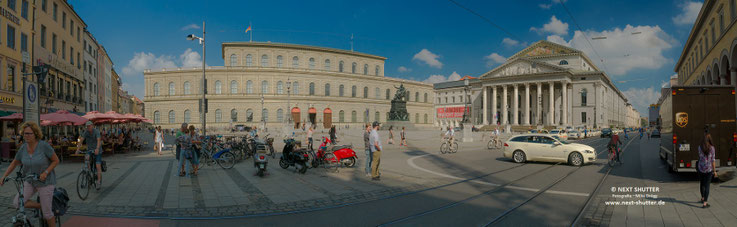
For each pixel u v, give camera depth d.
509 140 16.91
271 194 8.77
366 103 87.06
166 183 10.32
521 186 9.94
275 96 75.50
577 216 6.69
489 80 87.81
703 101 10.65
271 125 74.94
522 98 91.44
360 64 89.81
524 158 16.20
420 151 23.83
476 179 11.22
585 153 14.94
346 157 13.50
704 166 7.15
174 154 20.36
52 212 4.98
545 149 15.74
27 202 4.88
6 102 22.34
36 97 12.49
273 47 79.12
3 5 22.27
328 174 12.16
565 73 76.06
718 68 26.80
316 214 6.88
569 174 12.41
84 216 6.59
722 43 24.28
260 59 78.38
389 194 8.77
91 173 8.88
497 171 13.21
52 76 30.17
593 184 10.29
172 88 74.75
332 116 81.62
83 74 38.91
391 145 29.30
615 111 104.56
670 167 12.51
